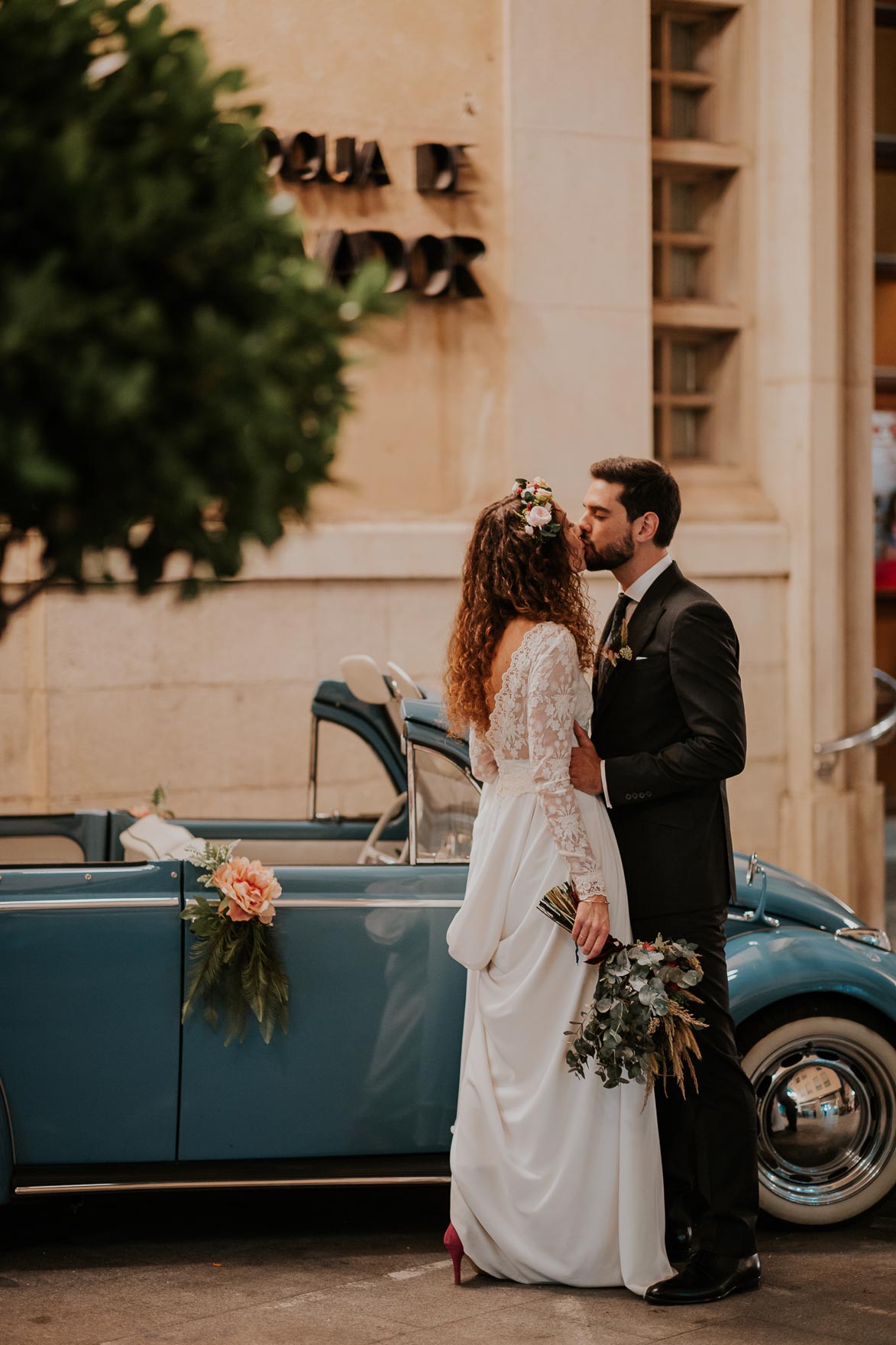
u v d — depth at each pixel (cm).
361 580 775
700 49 897
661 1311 390
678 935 408
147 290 185
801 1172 458
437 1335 374
